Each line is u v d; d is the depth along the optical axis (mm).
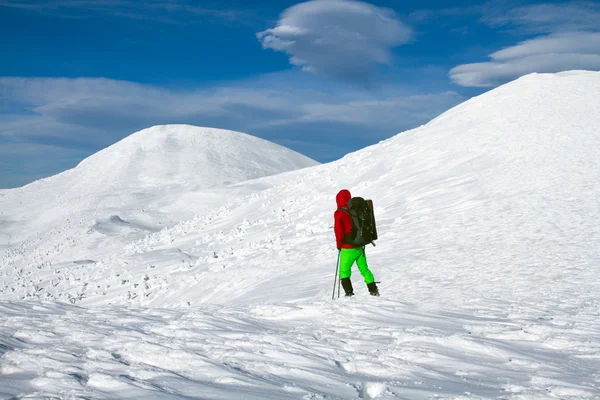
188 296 18328
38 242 66000
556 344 5359
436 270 11328
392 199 25172
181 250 29969
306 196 33781
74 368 3672
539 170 22984
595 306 7465
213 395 3098
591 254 11336
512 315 6949
